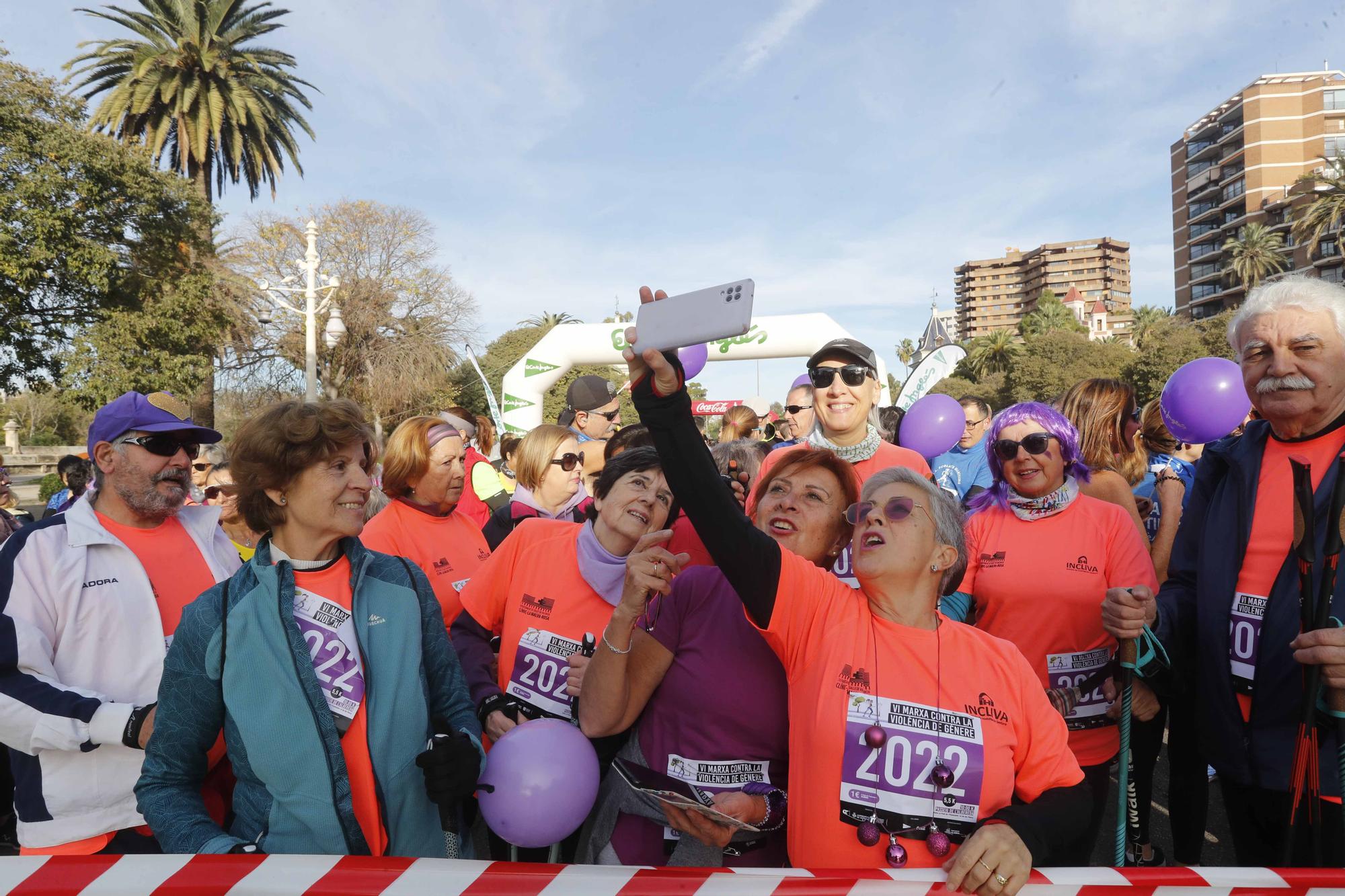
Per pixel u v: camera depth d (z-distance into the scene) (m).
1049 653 2.54
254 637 1.57
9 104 19.88
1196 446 5.04
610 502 2.37
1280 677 2.08
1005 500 2.69
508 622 2.51
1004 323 158.75
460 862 1.49
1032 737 1.71
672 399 1.56
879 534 1.73
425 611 1.82
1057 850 1.60
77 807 2.08
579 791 1.76
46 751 2.04
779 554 1.75
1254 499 2.23
